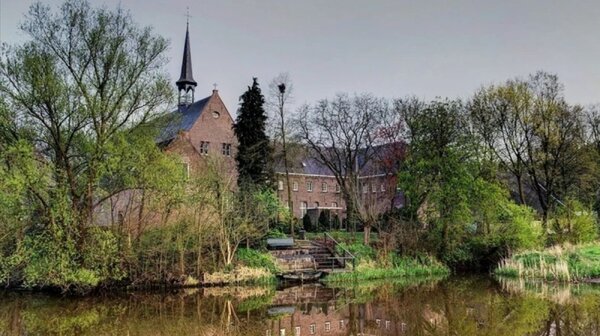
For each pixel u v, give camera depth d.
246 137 34.16
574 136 39.03
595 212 40.06
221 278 25.42
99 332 15.76
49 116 22.84
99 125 23.95
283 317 17.86
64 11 23.22
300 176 57.91
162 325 16.62
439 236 31.91
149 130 25.36
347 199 38.38
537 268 26.84
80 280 22.02
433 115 32.28
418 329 15.69
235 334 15.23
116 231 24.11
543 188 41.00
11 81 22.23
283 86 38.69
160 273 24.61
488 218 32.69
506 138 39.28
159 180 23.75
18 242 21.98
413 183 31.97
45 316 18.59
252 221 27.48
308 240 32.91
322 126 43.19
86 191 23.34
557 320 16.25
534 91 38.41
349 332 15.41
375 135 41.81
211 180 25.77
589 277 25.09
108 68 23.94
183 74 54.53
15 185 20.66
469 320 16.83
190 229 25.06
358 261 29.11
